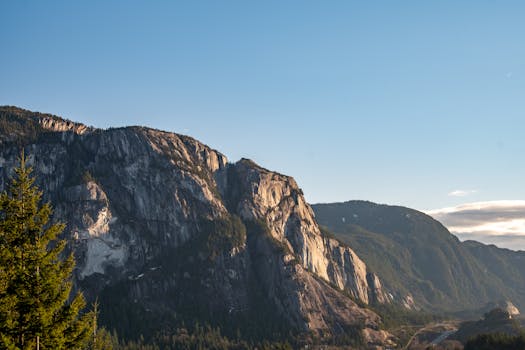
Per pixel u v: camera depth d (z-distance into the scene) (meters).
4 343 72.38
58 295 78.69
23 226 80.62
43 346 77.44
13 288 75.69
